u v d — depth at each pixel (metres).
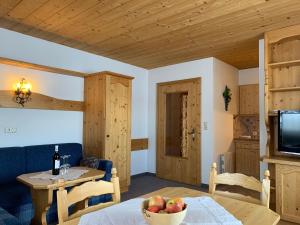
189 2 2.54
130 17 2.91
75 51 4.16
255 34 3.43
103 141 3.85
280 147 3.10
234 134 5.39
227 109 5.05
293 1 2.49
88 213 1.29
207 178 4.53
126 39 3.69
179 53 4.39
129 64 5.18
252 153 5.06
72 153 3.75
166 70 5.31
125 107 4.23
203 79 4.70
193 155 4.76
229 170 4.96
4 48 3.30
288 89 3.13
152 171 5.44
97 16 2.90
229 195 1.70
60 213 1.25
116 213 1.27
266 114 3.18
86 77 4.20
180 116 5.04
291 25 3.08
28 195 2.68
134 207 1.36
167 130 5.23
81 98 4.21
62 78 3.96
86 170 2.97
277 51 3.37
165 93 5.31
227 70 5.11
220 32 3.36
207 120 4.60
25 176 2.65
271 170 3.19
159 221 0.94
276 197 2.95
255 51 4.25
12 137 3.34
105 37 3.60
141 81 5.48
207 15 2.83
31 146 3.40
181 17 2.90
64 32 3.42
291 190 2.84
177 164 4.99
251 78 5.49
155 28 3.24
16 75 3.39
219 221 1.17
